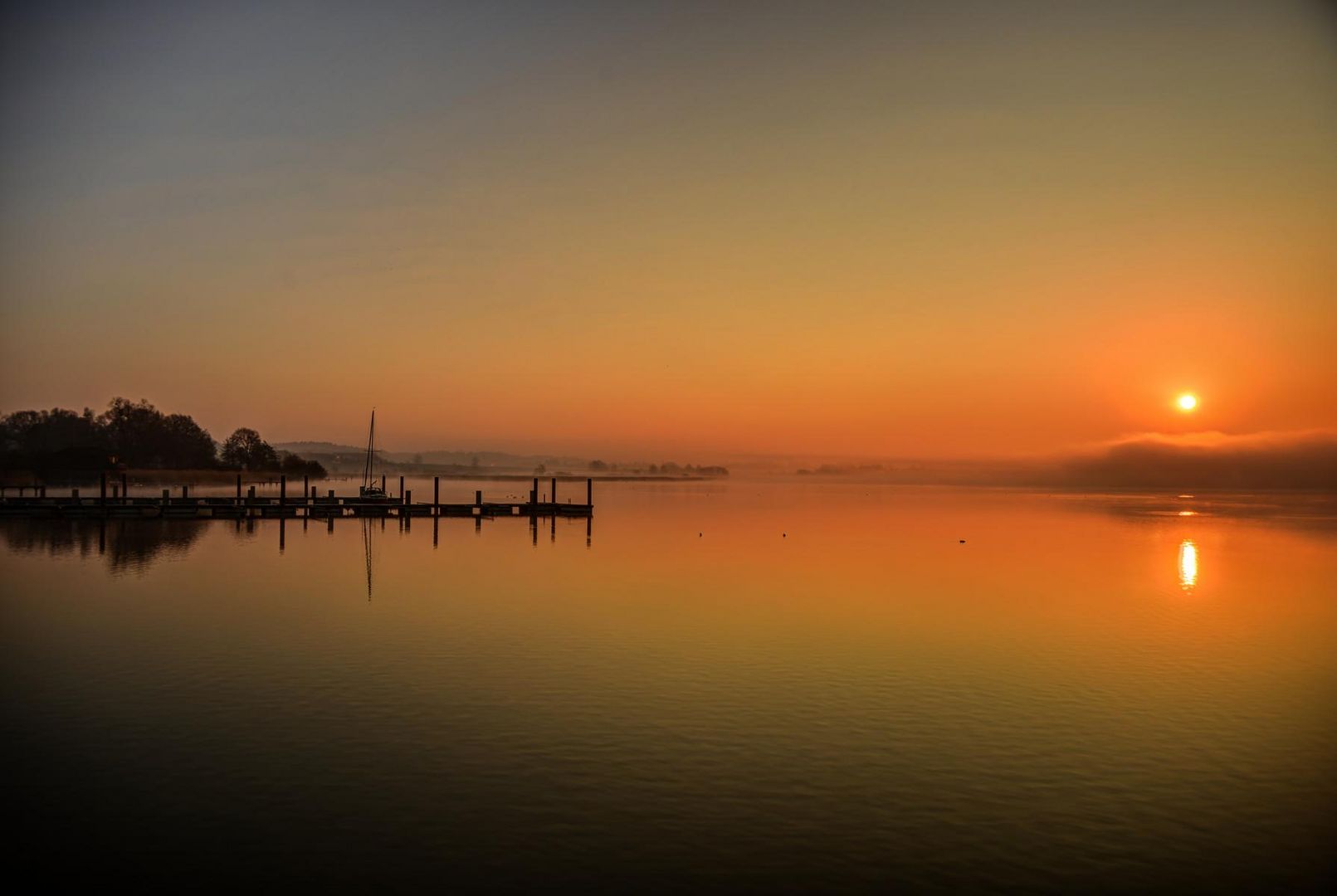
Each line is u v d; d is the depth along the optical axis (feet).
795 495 479.00
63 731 60.18
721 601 109.60
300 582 123.44
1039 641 88.48
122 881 41.22
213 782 51.85
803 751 57.16
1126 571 143.33
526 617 98.84
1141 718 64.39
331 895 40.24
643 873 42.16
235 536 188.34
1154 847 45.03
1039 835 46.06
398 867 42.50
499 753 56.44
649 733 60.18
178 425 613.93
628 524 233.35
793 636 89.56
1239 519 278.46
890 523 250.57
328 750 56.85
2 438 558.15
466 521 237.25
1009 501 421.59
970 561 155.74
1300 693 70.90
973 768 54.60
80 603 106.32
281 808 48.44
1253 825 47.37
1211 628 95.76
